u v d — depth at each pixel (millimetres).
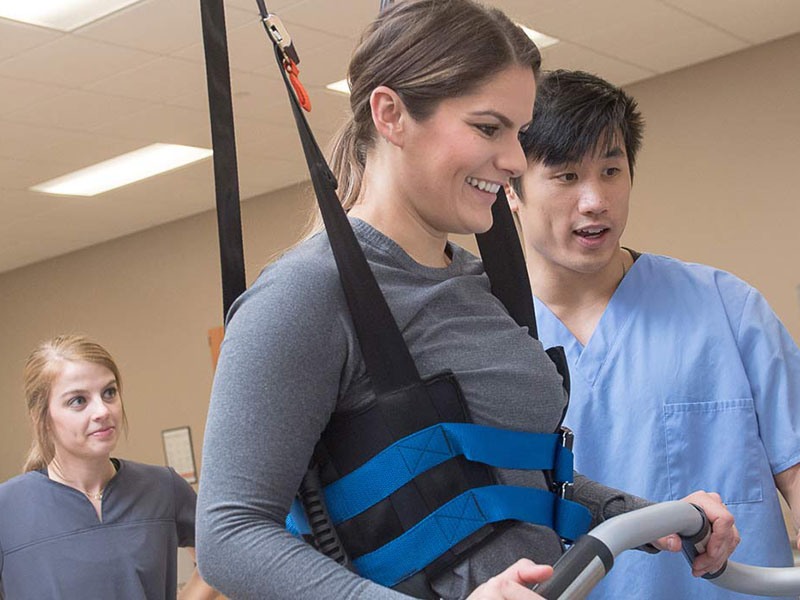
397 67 918
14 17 4711
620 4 5332
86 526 2545
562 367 1062
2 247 9547
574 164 1502
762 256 6441
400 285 948
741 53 6461
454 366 936
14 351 10672
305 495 912
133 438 9688
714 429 1570
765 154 6414
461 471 906
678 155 6754
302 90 970
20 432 10602
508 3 5113
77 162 7176
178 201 8688
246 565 810
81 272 10117
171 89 5906
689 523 1019
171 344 9445
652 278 1646
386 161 964
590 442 1608
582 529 994
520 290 1102
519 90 922
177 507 2676
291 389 854
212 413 860
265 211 8852
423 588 888
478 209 945
